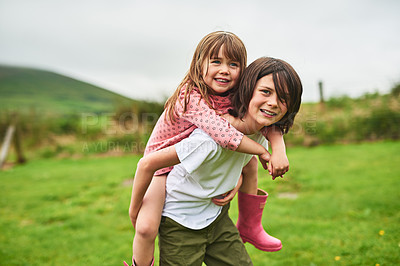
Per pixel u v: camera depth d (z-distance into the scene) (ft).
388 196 14.49
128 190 18.53
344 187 16.24
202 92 4.64
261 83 4.32
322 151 25.53
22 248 11.73
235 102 4.63
